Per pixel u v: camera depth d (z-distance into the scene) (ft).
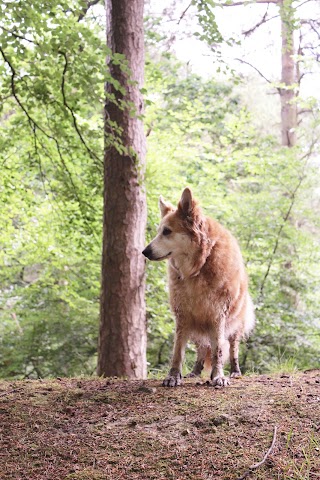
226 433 11.76
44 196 36.99
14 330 40.70
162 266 32.45
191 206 16.44
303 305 42.70
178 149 35.83
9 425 13.05
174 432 12.09
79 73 18.75
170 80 38.11
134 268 24.11
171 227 16.56
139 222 24.39
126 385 16.74
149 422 12.81
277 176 37.17
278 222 36.52
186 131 37.60
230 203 38.45
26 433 12.55
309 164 38.22
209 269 16.46
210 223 17.07
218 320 16.72
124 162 24.09
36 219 34.86
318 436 11.22
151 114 34.88
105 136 21.12
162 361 40.42
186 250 16.47
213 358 16.75
